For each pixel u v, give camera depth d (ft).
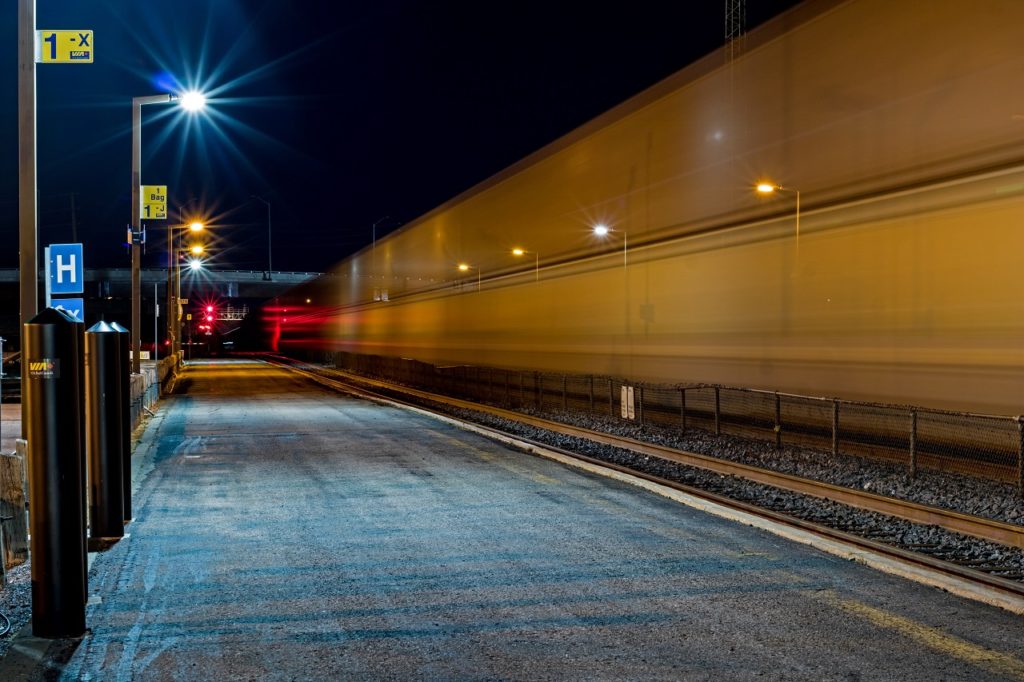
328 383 132.67
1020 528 26.58
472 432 62.34
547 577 22.95
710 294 103.55
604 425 63.00
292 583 22.44
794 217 86.12
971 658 16.88
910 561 24.17
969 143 61.11
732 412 65.00
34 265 33.91
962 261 62.08
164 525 29.94
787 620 19.25
